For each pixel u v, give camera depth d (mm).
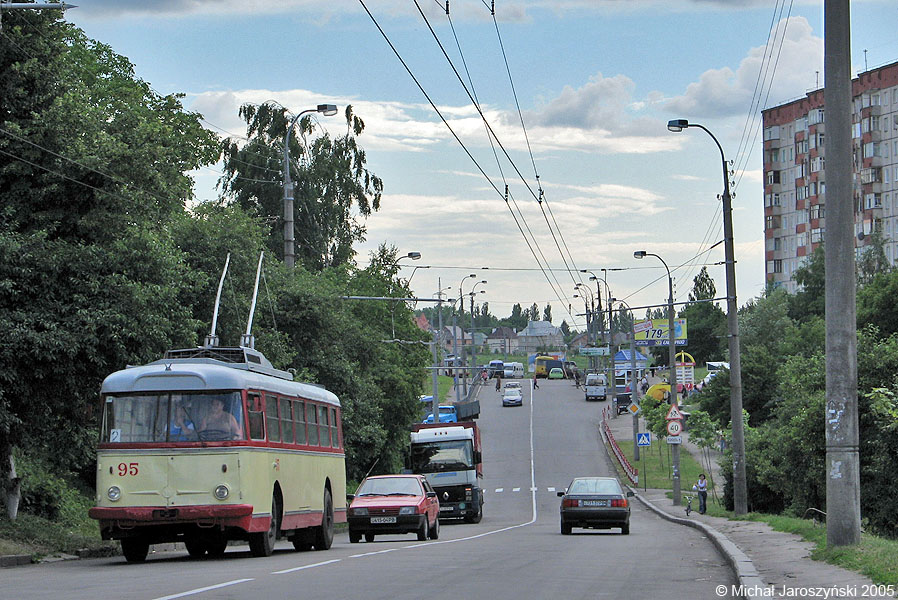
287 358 40469
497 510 63688
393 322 66500
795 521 30344
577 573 16391
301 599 12141
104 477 20234
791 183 131750
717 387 73500
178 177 28516
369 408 50500
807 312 104875
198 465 20109
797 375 44062
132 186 25062
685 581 15305
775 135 133250
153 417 20344
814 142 122688
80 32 40062
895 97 111938
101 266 23891
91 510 20141
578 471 81250
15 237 23406
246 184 68125
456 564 17922
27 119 24469
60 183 24000
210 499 20031
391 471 59688
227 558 21359
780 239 133125
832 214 16312
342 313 50469
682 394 104062
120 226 24516
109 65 47625
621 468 81250
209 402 20422
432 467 48281
